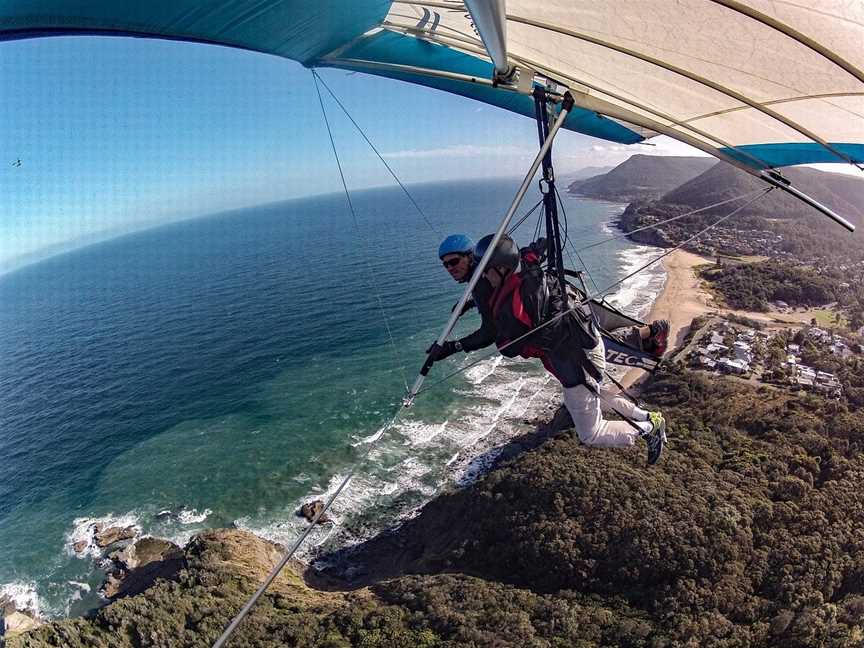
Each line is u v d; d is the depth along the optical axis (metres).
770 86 6.20
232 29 5.37
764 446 54.34
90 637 38.41
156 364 100.06
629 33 5.73
